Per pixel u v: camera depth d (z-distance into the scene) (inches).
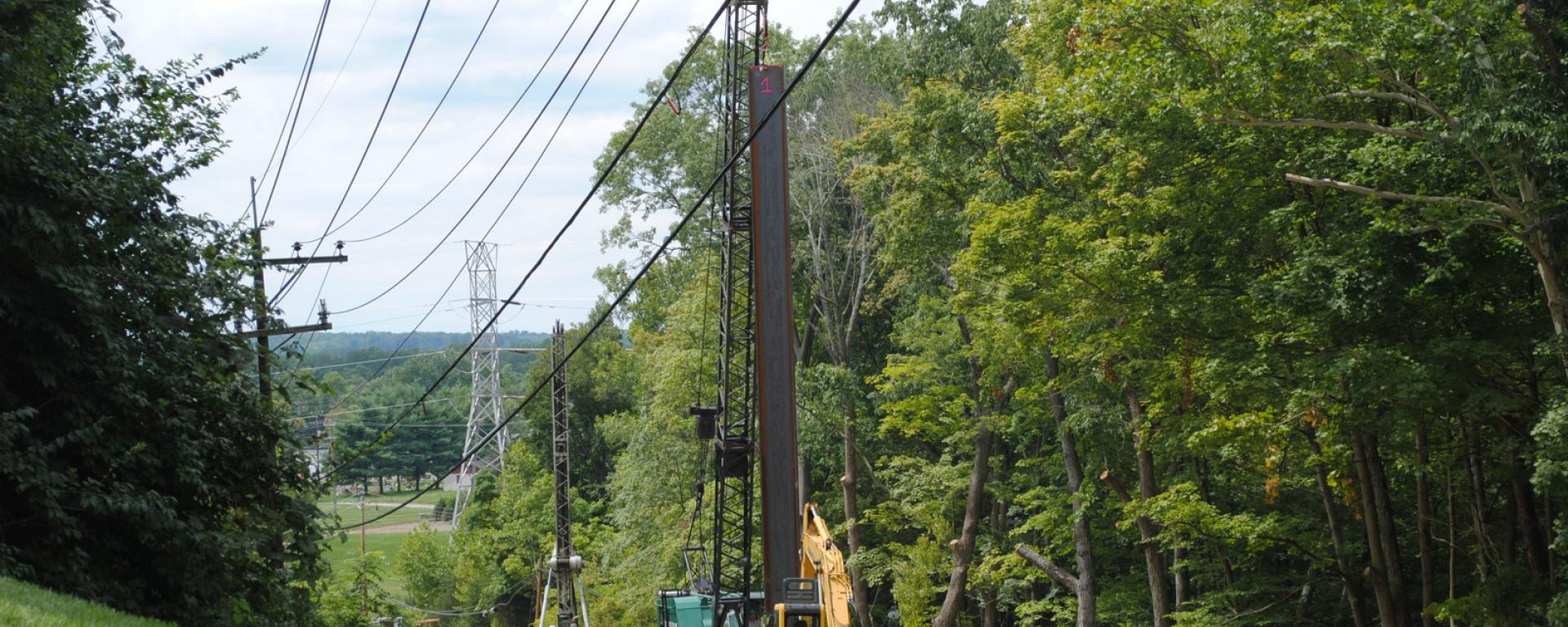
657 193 2637.8
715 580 1282.0
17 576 601.0
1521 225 751.7
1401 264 814.5
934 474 1916.8
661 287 2908.5
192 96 810.8
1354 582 1143.0
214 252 812.0
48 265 655.8
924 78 1555.1
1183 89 829.2
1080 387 1379.2
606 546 2551.7
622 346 4224.9
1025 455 2092.8
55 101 737.6
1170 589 1631.4
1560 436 698.2
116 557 709.3
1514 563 1073.5
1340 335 899.4
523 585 3452.3
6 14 673.6
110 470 709.9
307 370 884.0
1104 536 1701.5
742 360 2159.2
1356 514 1154.7
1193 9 815.1
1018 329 1288.1
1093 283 1085.1
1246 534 1149.7
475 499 4062.5
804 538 991.0
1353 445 1043.9
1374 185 855.7
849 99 2273.6
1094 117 1101.1
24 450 660.1
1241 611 1314.0
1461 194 840.9
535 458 3617.1
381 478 5762.8
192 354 756.0
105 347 696.4
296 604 853.2
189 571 711.1
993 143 1419.8
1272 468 1002.7
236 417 776.9
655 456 2342.5
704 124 2556.6
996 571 1756.9
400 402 5787.4
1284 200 1004.6
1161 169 1059.9
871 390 2449.6
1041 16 1238.9
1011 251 1176.2
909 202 1528.1
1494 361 882.8
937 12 1547.7
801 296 2337.6
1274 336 938.1
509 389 6363.2
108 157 741.9
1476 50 708.7
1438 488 1242.6
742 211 1167.6
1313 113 895.1
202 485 725.9
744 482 1223.5
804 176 2234.3
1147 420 1170.6
